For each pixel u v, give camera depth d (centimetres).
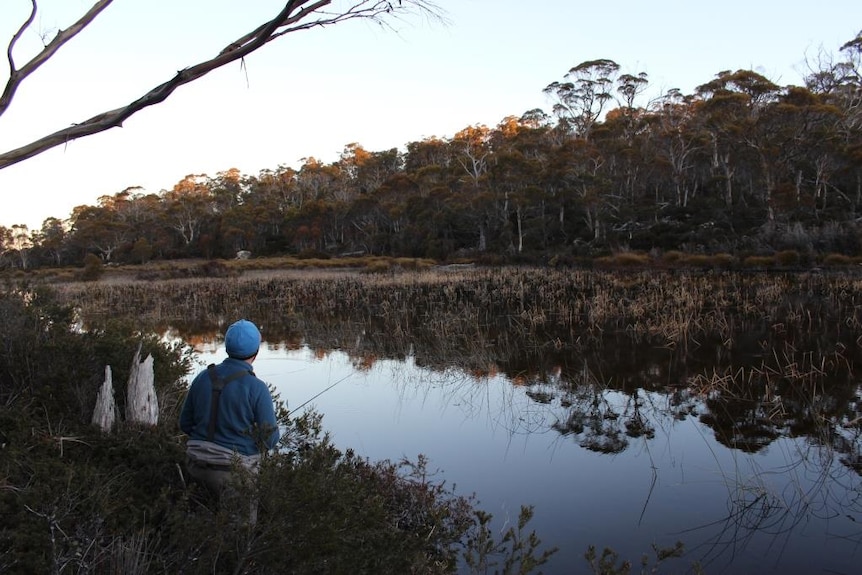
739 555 428
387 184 6956
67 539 267
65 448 392
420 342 1322
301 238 7212
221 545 276
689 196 5312
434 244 5556
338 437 688
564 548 440
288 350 1273
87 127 231
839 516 483
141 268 5288
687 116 6350
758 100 5203
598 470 585
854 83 5500
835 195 4494
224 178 11456
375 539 321
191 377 891
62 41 231
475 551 432
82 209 10750
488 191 5647
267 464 289
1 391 477
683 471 579
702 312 1588
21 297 617
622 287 2161
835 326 1343
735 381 908
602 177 5278
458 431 707
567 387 910
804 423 714
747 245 3512
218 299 2538
